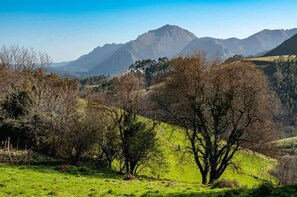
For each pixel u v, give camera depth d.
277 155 44.56
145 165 51.97
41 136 55.69
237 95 43.78
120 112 51.06
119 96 50.72
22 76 89.25
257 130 43.56
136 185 32.56
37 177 35.25
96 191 28.66
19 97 62.53
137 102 50.81
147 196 26.38
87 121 49.59
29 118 57.66
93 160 52.75
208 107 46.09
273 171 73.06
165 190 28.89
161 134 53.34
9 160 47.03
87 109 52.50
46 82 77.38
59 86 79.62
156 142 51.38
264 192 22.70
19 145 57.78
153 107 48.72
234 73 44.06
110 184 32.91
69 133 49.19
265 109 43.62
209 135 46.06
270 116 44.41
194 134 46.84
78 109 58.38
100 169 47.50
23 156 50.09
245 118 44.59
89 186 31.38
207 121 46.03
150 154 50.88
